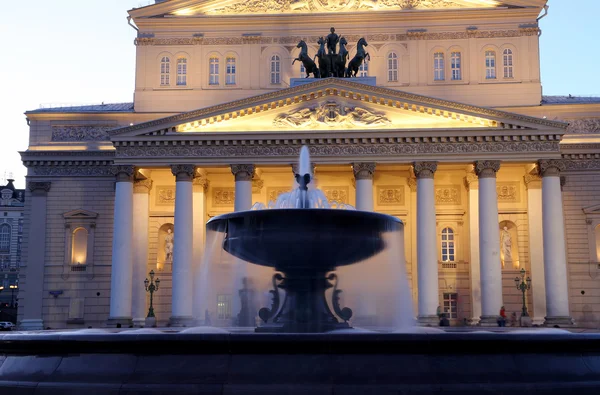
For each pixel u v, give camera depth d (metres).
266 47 68.81
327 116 58.34
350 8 68.75
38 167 66.38
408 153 57.38
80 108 69.75
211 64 68.81
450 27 67.88
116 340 14.94
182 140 57.94
